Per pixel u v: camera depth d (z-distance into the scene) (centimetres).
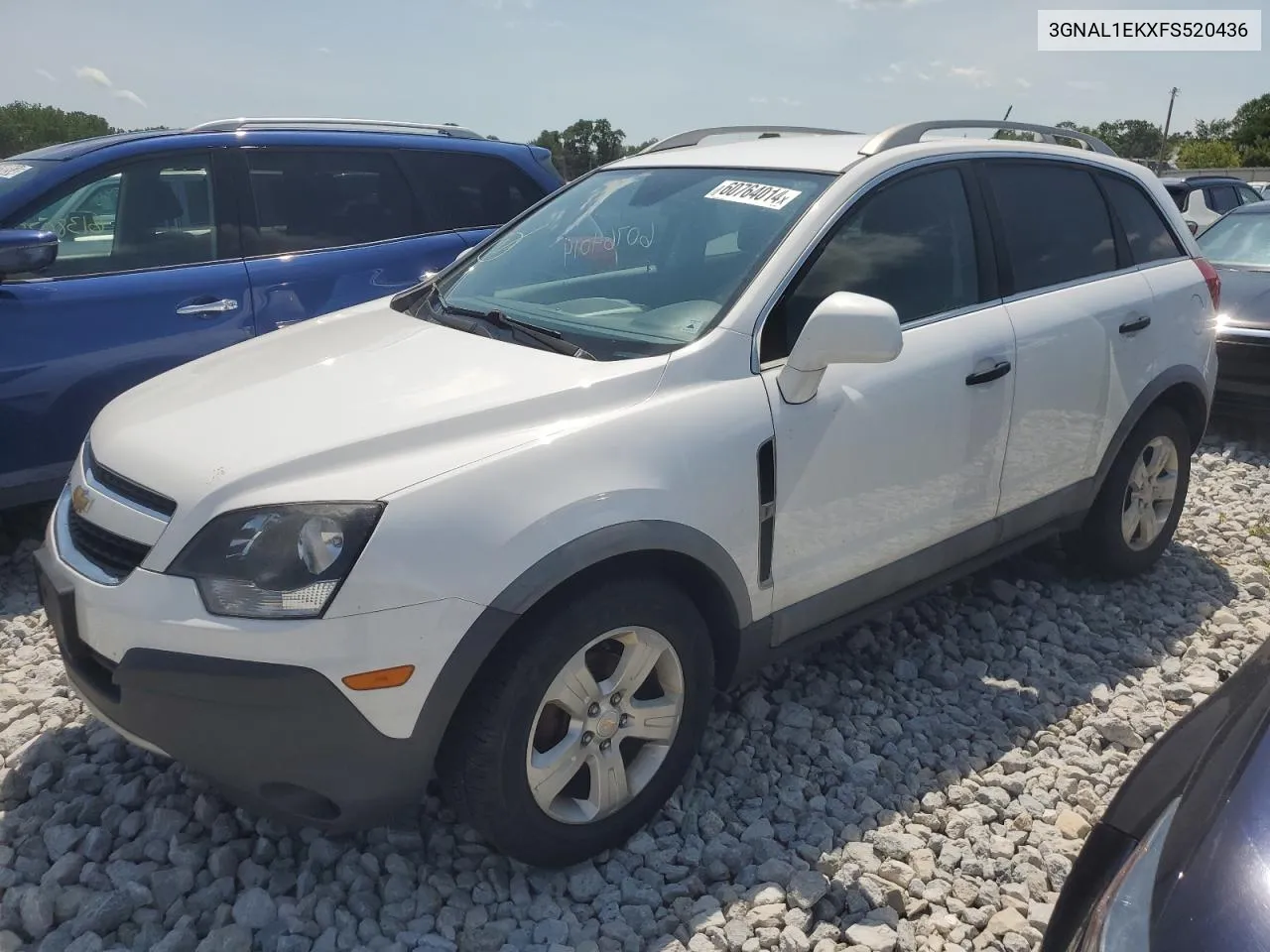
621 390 273
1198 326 450
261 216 513
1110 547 442
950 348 341
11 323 436
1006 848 286
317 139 536
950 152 367
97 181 473
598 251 350
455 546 235
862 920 260
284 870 270
